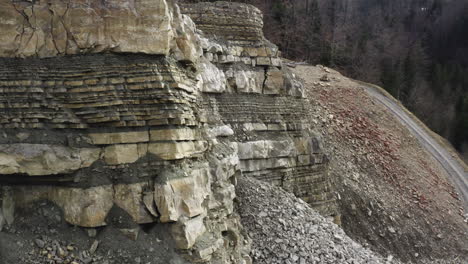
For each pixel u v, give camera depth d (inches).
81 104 241.6
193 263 254.4
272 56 541.6
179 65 291.1
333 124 947.3
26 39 241.1
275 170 509.4
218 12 515.8
